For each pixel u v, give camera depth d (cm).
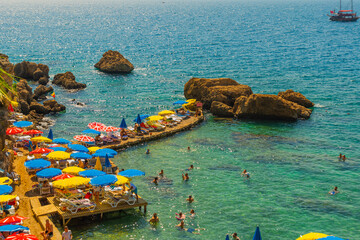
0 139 3866
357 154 5225
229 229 3456
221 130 6178
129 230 3384
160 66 12094
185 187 4241
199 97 7456
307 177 4528
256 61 13038
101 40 18700
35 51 14562
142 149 5353
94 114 7056
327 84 9581
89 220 3516
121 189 3781
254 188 4244
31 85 8856
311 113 7075
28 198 3644
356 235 3412
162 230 3403
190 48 16238
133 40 18950
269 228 3488
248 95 7275
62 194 3584
